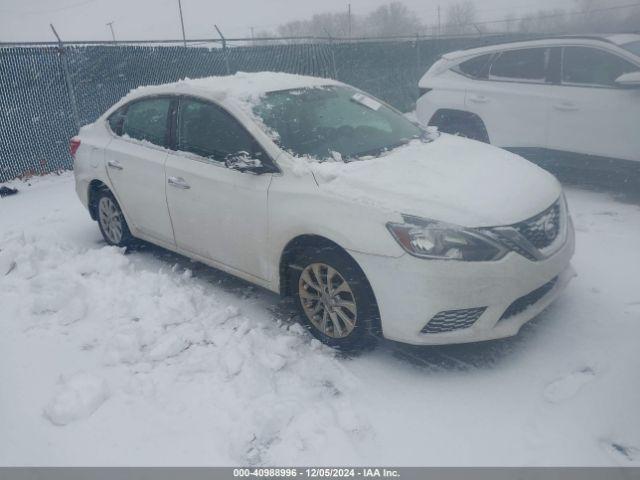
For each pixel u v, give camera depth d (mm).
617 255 4555
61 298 4078
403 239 3014
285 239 3529
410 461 2600
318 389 3113
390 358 3408
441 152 3959
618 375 3023
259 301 4199
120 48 9328
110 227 5332
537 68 6301
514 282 3062
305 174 3488
